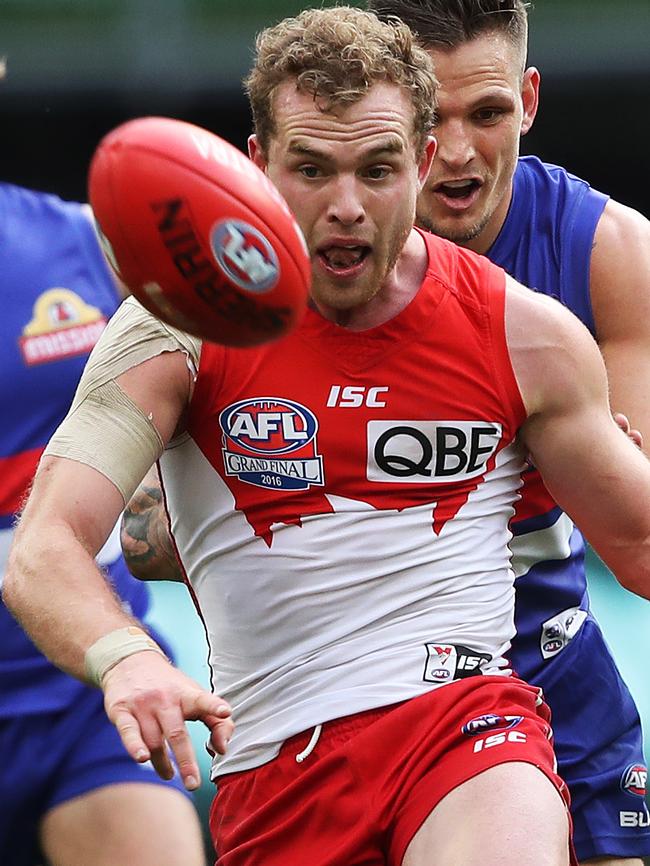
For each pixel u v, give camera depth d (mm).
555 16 29562
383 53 11867
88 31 29422
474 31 15711
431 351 12594
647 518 13141
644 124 31422
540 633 17031
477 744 12102
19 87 29953
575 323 13039
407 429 12578
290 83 11906
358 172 11820
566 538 16797
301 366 12508
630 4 29422
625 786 17703
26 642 15500
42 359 15594
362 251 12070
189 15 29422
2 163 31719
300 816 12578
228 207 10594
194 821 15562
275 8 29297
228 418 12570
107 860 15336
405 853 11984
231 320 10914
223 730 10695
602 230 16688
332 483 12609
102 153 10766
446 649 12594
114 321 12672
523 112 17766
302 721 12594
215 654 13297
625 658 22906
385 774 12312
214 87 29984
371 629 12648
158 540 15047
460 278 12812
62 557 11633
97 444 12133
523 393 12734
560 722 17438
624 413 16281
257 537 12727
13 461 15422
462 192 16109
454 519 12812
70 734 15578
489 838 11297
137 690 10711
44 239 15969
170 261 10695
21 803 15555
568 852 11727
